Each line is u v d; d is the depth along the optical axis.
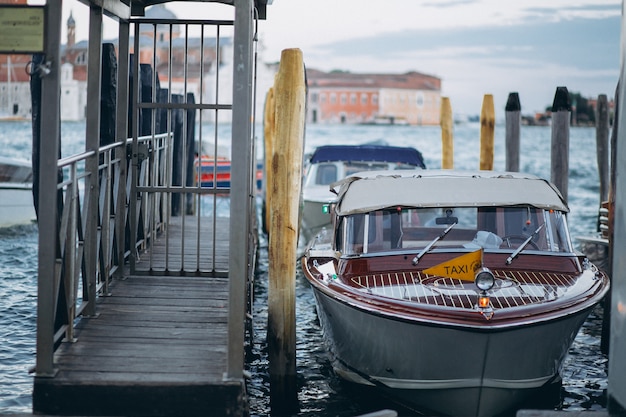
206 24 8.75
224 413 6.24
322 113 99.25
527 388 7.42
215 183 8.93
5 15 5.93
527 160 58.75
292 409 7.91
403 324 7.10
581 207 28.59
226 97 74.62
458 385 7.24
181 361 6.62
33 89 8.41
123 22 8.62
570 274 8.07
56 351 6.73
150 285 8.65
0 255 15.36
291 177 7.81
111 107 8.90
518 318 6.96
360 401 8.32
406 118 99.56
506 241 8.27
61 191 7.68
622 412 5.67
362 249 8.25
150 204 10.67
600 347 10.26
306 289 13.55
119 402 6.20
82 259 7.41
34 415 6.16
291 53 7.82
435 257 8.12
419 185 8.61
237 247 6.30
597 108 16.47
